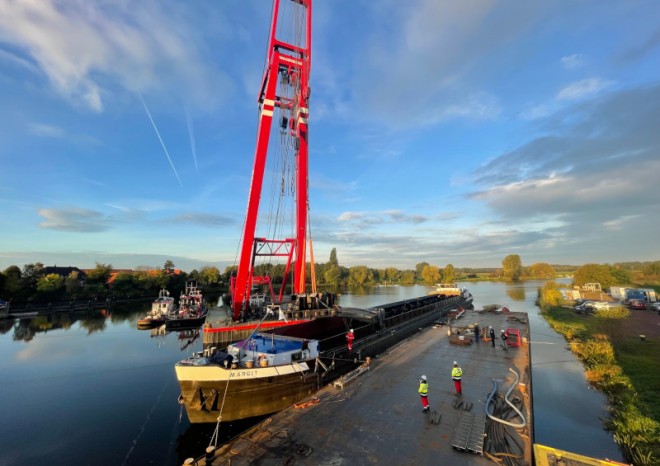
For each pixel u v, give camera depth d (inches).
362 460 321.1
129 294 3164.4
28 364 1000.2
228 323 1045.2
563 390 705.0
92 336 1471.5
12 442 524.4
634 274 3703.3
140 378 858.8
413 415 422.6
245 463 317.1
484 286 4923.7
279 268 4033.0
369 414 426.3
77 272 3346.5
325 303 1222.9
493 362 676.7
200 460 318.0
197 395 497.7
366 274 5452.8
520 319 1256.2
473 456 327.0
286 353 574.6
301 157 1370.6
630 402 584.7
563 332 1299.2
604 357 847.7
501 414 426.0
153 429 565.0
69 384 812.6
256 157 1128.2
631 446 448.1
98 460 471.2
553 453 330.0
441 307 1731.1
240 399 509.7
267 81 1220.5
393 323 1180.5
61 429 567.5
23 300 2509.8
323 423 401.1
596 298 2402.8
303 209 1374.3
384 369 631.2
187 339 1412.4
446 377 578.9
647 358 838.5
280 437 366.6
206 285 4092.0
